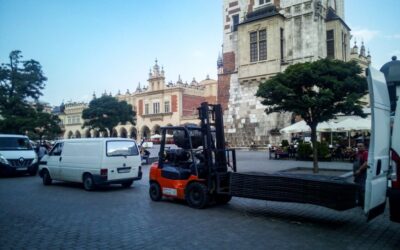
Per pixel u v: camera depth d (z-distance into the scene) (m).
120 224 7.71
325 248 5.93
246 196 8.45
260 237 6.60
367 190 6.08
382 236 6.71
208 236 6.69
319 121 15.95
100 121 47.28
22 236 6.79
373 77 6.38
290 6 29.80
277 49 28.78
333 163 20.00
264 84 16.45
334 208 7.07
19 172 18.09
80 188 13.87
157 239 6.52
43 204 10.23
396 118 6.20
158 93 61.25
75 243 6.30
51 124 33.84
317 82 15.09
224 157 10.06
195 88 61.50
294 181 7.67
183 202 10.50
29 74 33.34
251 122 30.58
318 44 28.52
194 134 10.43
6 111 31.88
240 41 31.12
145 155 24.53
